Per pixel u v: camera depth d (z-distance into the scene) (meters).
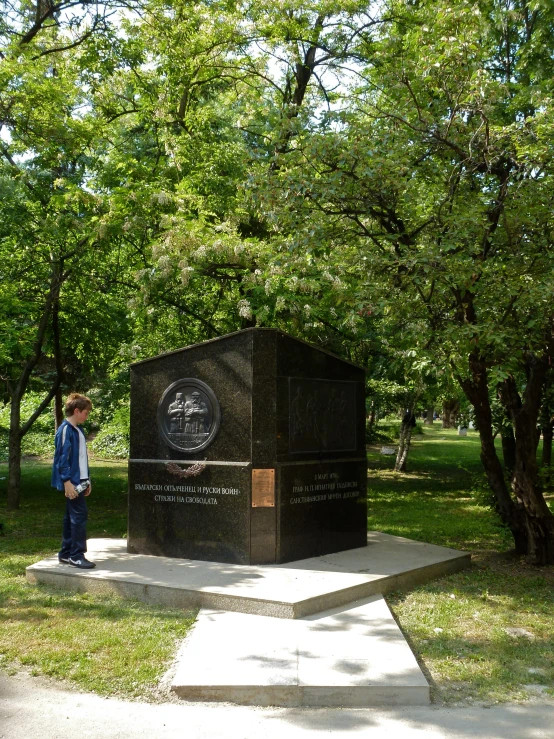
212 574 7.04
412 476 19.98
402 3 13.47
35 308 13.67
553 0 9.21
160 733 4.20
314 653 5.18
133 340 14.15
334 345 13.79
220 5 14.03
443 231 7.94
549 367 8.28
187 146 13.41
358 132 8.24
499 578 7.84
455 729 4.28
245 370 7.68
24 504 14.14
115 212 11.31
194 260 10.34
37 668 5.06
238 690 4.62
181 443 7.99
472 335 7.03
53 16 14.84
